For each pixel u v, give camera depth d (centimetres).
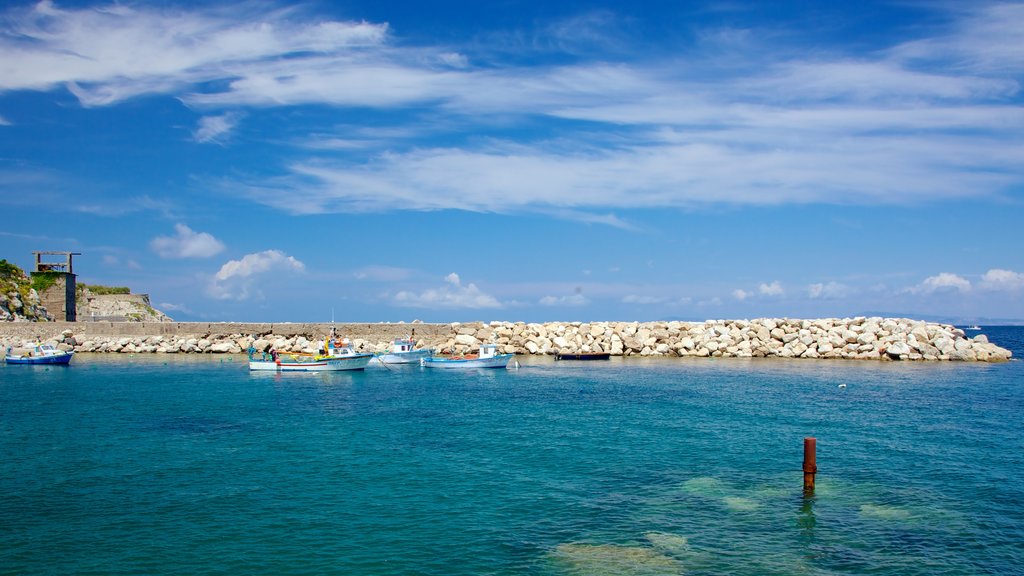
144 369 6391
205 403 4353
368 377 6009
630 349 7838
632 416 3828
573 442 3145
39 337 7831
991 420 3688
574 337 7994
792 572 1748
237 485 2453
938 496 2341
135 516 2127
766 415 3850
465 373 6284
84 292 10906
